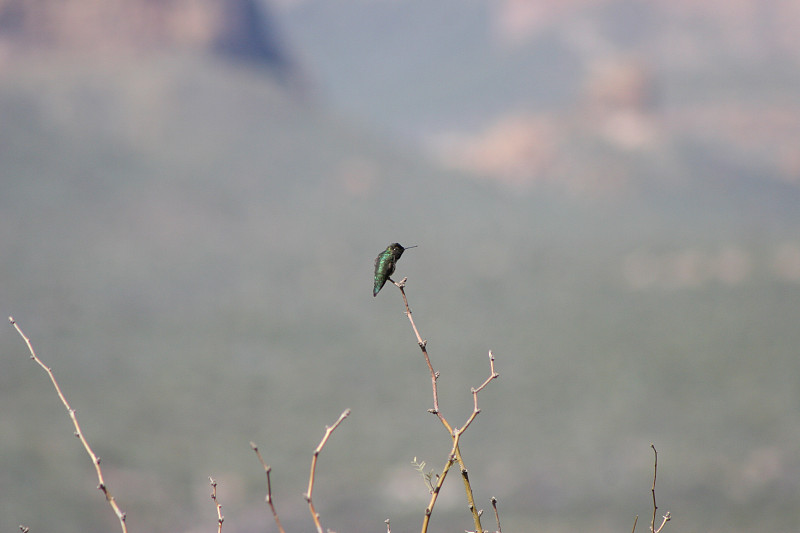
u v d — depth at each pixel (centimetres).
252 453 5050
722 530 3459
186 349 7769
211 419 5725
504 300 9744
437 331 8600
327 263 11569
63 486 3991
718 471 4344
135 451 4800
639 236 12731
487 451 5091
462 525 3747
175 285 10075
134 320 8625
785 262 10369
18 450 4288
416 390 6694
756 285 9569
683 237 12238
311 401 6244
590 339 7912
